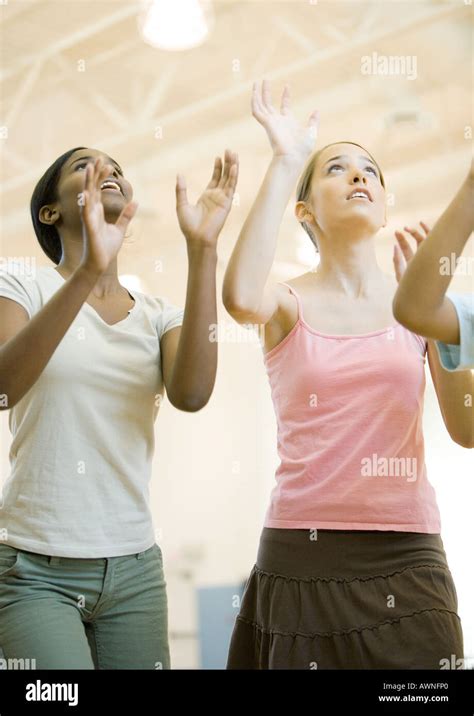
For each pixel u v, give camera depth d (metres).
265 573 1.42
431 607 1.31
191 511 7.82
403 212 5.85
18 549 1.33
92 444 1.38
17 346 1.22
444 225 1.06
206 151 5.34
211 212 1.35
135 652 1.36
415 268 1.07
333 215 1.54
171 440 8.07
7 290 1.40
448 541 6.73
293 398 1.45
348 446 1.40
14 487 1.36
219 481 7.77
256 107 1.44
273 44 4.70
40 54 4.86
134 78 5.11
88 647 1.29
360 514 1.37
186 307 1.34
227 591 4.29
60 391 1.37
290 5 4.38
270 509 1.46
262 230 1.35
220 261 6.34
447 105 5.04
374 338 1.46
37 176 5.57
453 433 1.53
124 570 1.37
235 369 7.93
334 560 1.37
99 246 1.20
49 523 1.33
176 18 3.24
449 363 1.19
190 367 1.35
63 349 1.39
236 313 1.35
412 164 5.57
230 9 4.40
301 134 1.43
